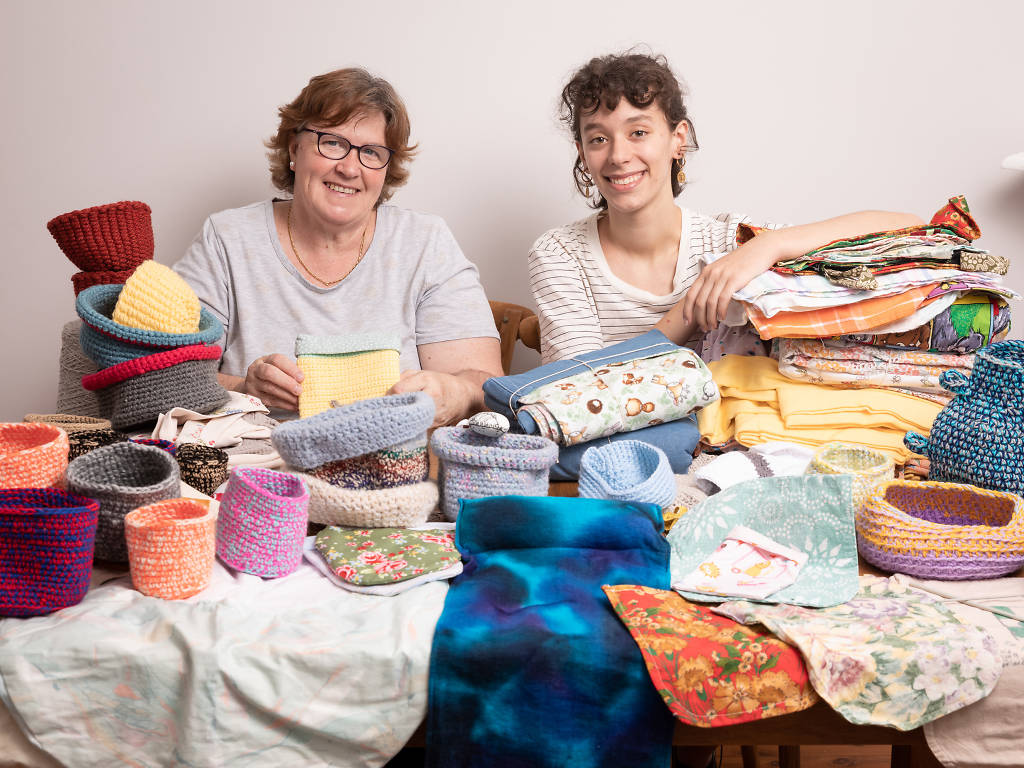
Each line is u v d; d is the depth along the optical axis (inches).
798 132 92.4
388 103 75.4
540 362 98.4
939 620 39.0
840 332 63.0
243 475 45.1
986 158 92.0
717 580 42.8
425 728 40.0
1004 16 89.4
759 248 67.7
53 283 94.9
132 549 40.5
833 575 43.3
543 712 37.6
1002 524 47.7
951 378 52.7
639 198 73.9
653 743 37.5
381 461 46.4
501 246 95.0
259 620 38.9
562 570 43.0
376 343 61.4
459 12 90.4
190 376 57.3
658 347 63.8
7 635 38.0
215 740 37.1
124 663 37.4
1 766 38.3
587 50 91.2
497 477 47.8
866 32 90.3
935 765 41.1
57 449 43.5
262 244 79.0
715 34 90.9
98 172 92.7
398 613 39.5
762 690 36.6
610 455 51.8
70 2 89.7
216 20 90.1
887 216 73.0
